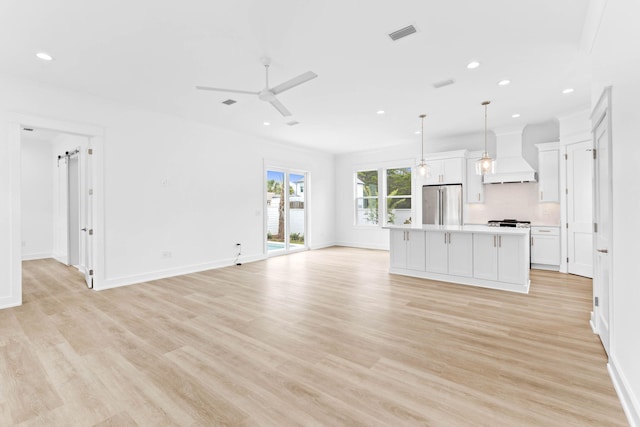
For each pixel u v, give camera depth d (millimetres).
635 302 1577
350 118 5203
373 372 2107
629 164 1648
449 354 2344
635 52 1526
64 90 3859
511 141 5797
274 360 2281
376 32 2654
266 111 4770
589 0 2242
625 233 1733
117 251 4375
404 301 3639
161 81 3645
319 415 1683
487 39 2770
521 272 3939
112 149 4305
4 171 3455
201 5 2281
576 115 4824
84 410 1729
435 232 4641
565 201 4996
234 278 4855
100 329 2854
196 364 2229
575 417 1629
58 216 6473
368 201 8383
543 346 2453
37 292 4074
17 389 1926
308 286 4359
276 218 7285
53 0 2199
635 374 1570
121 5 2273
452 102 4422
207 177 5531
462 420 1622
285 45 2859
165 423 1627
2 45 2822
